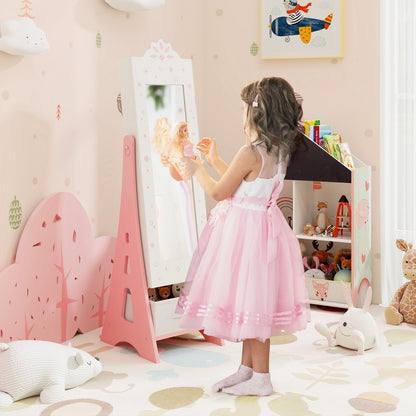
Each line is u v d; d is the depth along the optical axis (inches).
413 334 121.7
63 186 116.4
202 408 87.7
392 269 139.6
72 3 115.4
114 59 128.0
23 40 99.3
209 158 100.3
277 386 95.3
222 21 154.6
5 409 87.7
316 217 144.6
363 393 92.6
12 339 103.7
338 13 141.3
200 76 156.8
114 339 114.3
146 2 125.6
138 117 107.8
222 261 91.2
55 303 113.5
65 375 93.1
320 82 145.7
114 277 113.7
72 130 117.9
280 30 147.5
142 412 86.4
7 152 102.9
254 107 91.1
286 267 92.3
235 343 117.1
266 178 91.7
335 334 114.9
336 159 130.2
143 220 108.6
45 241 110.6
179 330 112.3
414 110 135.1
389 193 138.6
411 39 134.3
